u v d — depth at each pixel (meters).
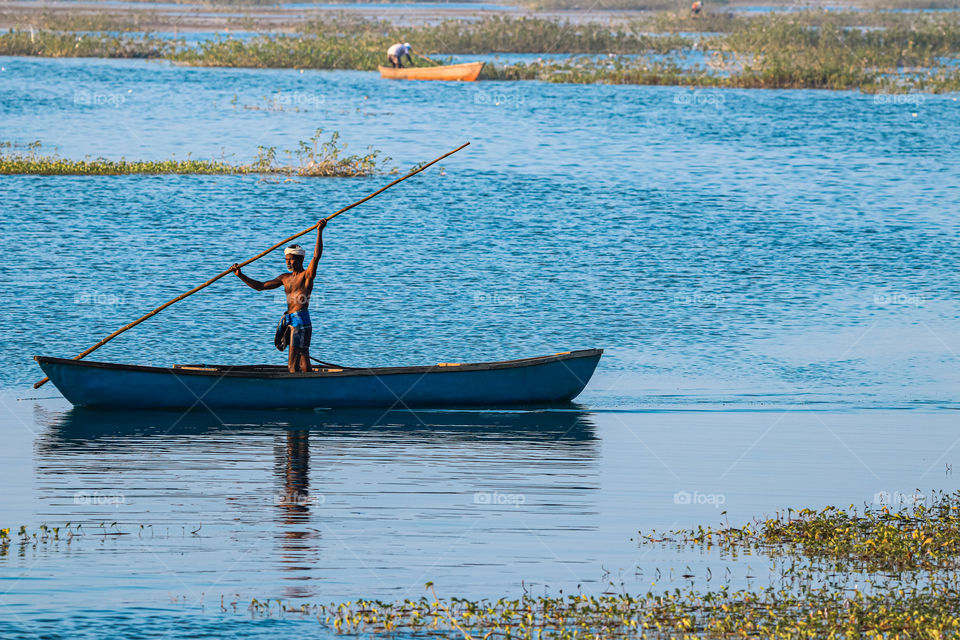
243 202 113.25
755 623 35.56
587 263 94.06
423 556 41.00
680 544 42.66
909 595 37.78
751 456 53.97
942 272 93.56
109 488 47.91
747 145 156.12
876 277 91.88
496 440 56.28
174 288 84.44
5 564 39.59
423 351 71.31
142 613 36.03
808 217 113.25
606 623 35.81
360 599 37.25
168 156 140.75
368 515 45.03
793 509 46.62
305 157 140.12
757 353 72.62
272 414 60.88
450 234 102.81
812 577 39.78
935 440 56.88
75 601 36.78
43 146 145.00
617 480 50.09
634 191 123.69
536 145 153.38
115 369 60.22
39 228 100.44
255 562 40.19
